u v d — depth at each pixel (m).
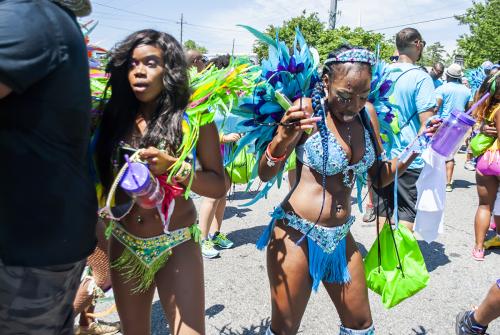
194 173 1.95
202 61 4.29
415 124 3.92
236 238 5.04
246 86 2.17
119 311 2.21
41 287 1.54
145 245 2.03
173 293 2.03
